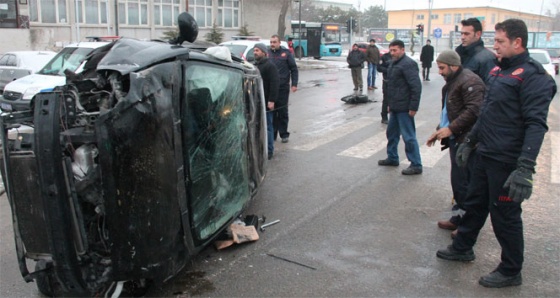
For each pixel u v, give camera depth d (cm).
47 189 295
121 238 311
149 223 317
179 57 346
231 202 428
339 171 703
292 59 864
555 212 541
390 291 373
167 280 348
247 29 3334
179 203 337
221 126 401
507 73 356
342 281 388
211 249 443
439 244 458
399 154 804
